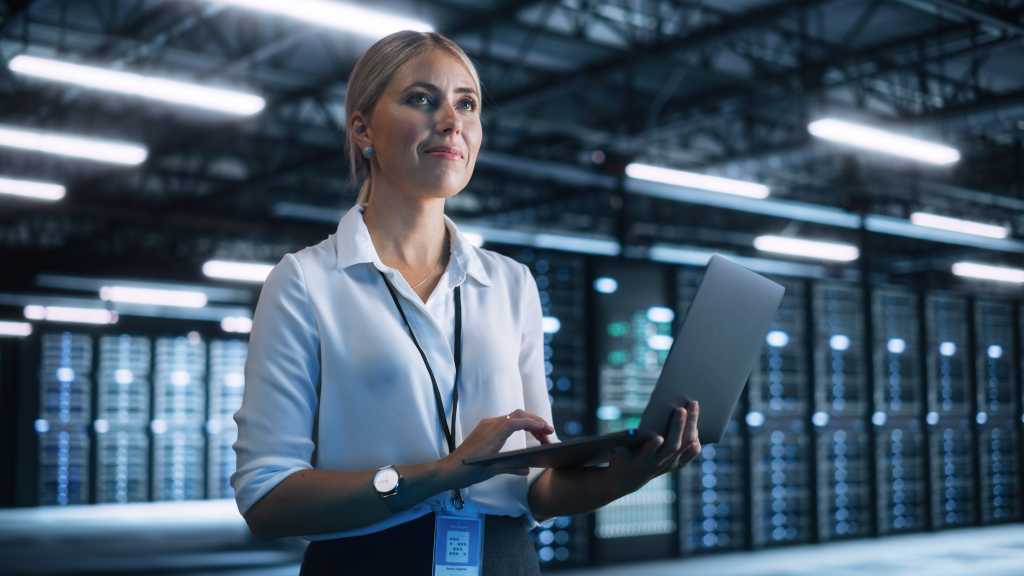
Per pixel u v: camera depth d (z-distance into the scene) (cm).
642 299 1148
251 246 2264
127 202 1780
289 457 138
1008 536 1533
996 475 1717
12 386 2352
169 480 2527
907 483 1577
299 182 1886
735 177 1741
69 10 1122
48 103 1359
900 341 1568
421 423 141
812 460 1404
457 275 150
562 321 1116
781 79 1272
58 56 1138
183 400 2555
